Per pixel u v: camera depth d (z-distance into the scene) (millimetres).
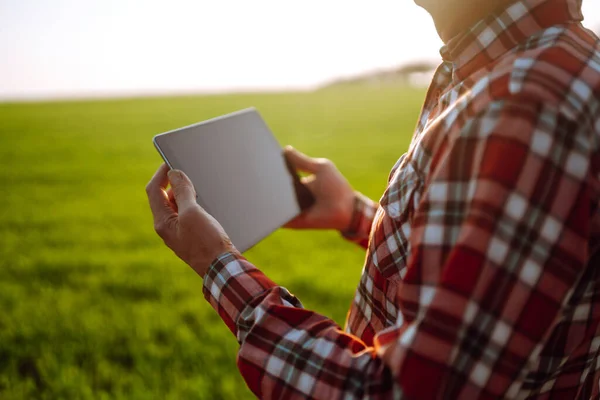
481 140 695
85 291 4613
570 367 831
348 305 4188
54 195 10117
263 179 1670
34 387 2945
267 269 5270
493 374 677
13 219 7949
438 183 729
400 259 899
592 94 691
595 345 837
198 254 991
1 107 38219
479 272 662
